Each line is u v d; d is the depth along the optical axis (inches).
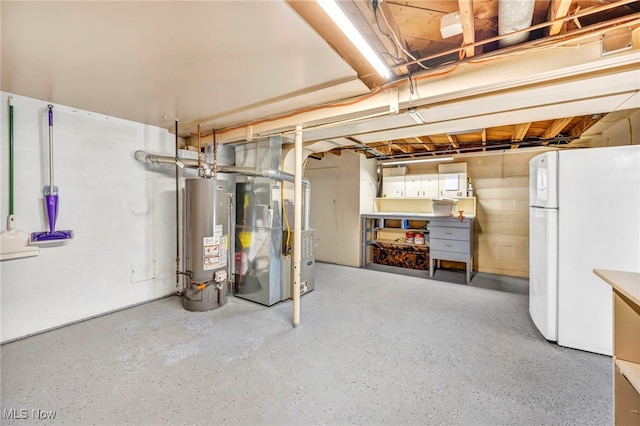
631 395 46.6
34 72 77.8
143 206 130.5
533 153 186.1
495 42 75.9
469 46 65.1
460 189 203.5
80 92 92.0
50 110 101.0
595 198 88.4
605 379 76.1
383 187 237.3
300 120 107.9
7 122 92.8
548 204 95.0
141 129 129.0
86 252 112.3
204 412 63.9
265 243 131.3
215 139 136.5
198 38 61.7
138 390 70.8
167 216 140.1
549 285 95.6
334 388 72.5
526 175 188.7
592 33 61.4
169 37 61.3
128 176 125.0
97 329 103.7
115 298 121.4
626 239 85.0
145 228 131.6
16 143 94.8
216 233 125.3
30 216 98.0
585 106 93.3
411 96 85.4
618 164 85.5
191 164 129.6
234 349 90.9
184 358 85.3
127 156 124.4
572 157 91.0
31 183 98.3
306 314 120.4
